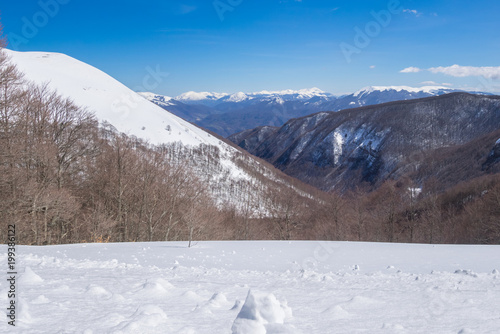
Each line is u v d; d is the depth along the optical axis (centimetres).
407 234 4791
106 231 3158
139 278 767
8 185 2458
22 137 2608
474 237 4244
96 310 450
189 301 535
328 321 451
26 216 2603
